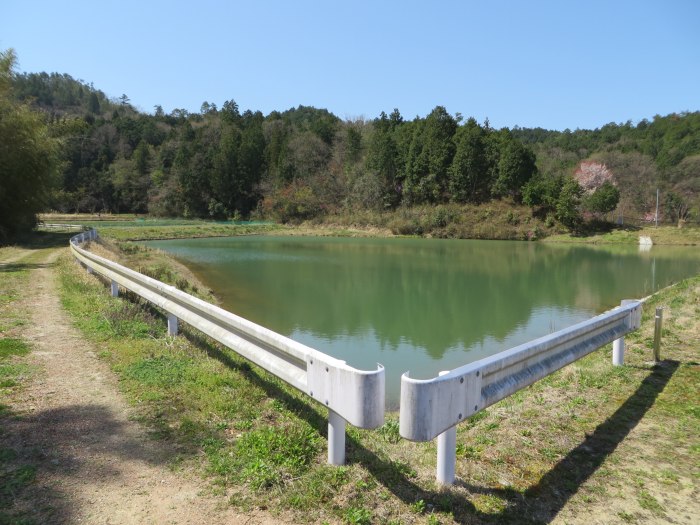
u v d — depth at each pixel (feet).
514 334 42.19
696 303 31.91
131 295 30.42
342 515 8.57
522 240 184.44
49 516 8.37
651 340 22.40
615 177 229.66
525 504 9.25
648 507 9.29
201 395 14.17
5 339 20.20
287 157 277.64
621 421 13.38
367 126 318.45
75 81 461.78
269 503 8.93
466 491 9.57
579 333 13.76
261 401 14.03
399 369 31.89
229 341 14.69
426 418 8.18
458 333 42.45
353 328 44.04
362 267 94.99
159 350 18.52
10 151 80.33
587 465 10.91
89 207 274.36
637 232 175.63
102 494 9.13
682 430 12.74
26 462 10.18
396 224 206.59
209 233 189.06
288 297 60.59
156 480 9.70
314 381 10.18
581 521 8.79
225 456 10.66
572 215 180.96
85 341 20.34
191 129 322.14
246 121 355.97
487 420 13.82
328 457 10.31
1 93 80.38
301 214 245.65
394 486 9.57
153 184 280.92
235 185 266.16
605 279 79.87
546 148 324.80
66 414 12.77
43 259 59.88
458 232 196.24
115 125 337.72
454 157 226.17
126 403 13.62
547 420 13.51
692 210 192.03
